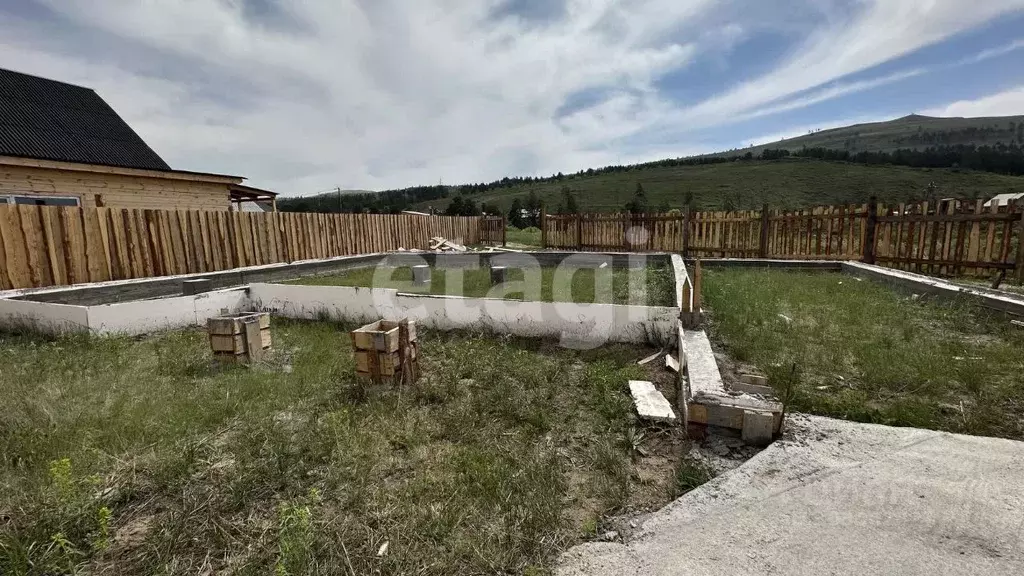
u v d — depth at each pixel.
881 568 1.69
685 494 2.23
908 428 2.62
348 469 2.49
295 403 3.38
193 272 8.77
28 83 13.16
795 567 1.73
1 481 2.36
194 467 2.53
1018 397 2.93
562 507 2.19
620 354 4.29
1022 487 2.07
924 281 5.95
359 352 3.66
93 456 2.63
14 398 3.33
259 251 10.17
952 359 3.54
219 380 3.83
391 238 14.98
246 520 2.14
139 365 4.25
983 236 7.20
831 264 9.30
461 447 2.74
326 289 5.93
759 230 10.96
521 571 1.80
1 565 1.82
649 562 1.80
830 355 3.75
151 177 10.95
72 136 12.52
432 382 3.75
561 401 3.37
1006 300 4.66
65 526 2.04
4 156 8.35
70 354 4.48
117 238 7.55
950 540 1.79
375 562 1.85
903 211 8.40
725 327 4.63
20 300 5.57
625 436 2.79
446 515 2.09
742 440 2.63
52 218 6.73
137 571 1.87
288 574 1.71
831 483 2.18
